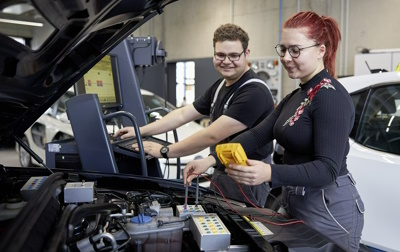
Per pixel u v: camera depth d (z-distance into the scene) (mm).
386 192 2270
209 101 2238
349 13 6145
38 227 845
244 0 7594
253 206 1515
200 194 1577
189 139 1904
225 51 1919
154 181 1636
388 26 5758
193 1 8625
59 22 844
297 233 1180
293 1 6816
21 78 964
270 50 7242
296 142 1364
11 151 6215
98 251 1002
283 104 1571
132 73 2449
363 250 1615
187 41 8906
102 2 893
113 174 1660
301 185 1214
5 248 680
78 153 1940
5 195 1253
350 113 1301
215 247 1074
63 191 1224
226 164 1231
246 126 1897
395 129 2381
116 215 1186
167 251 1070
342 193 1384
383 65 5082
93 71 2092
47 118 4473
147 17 1299
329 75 1365
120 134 2180
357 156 2422
